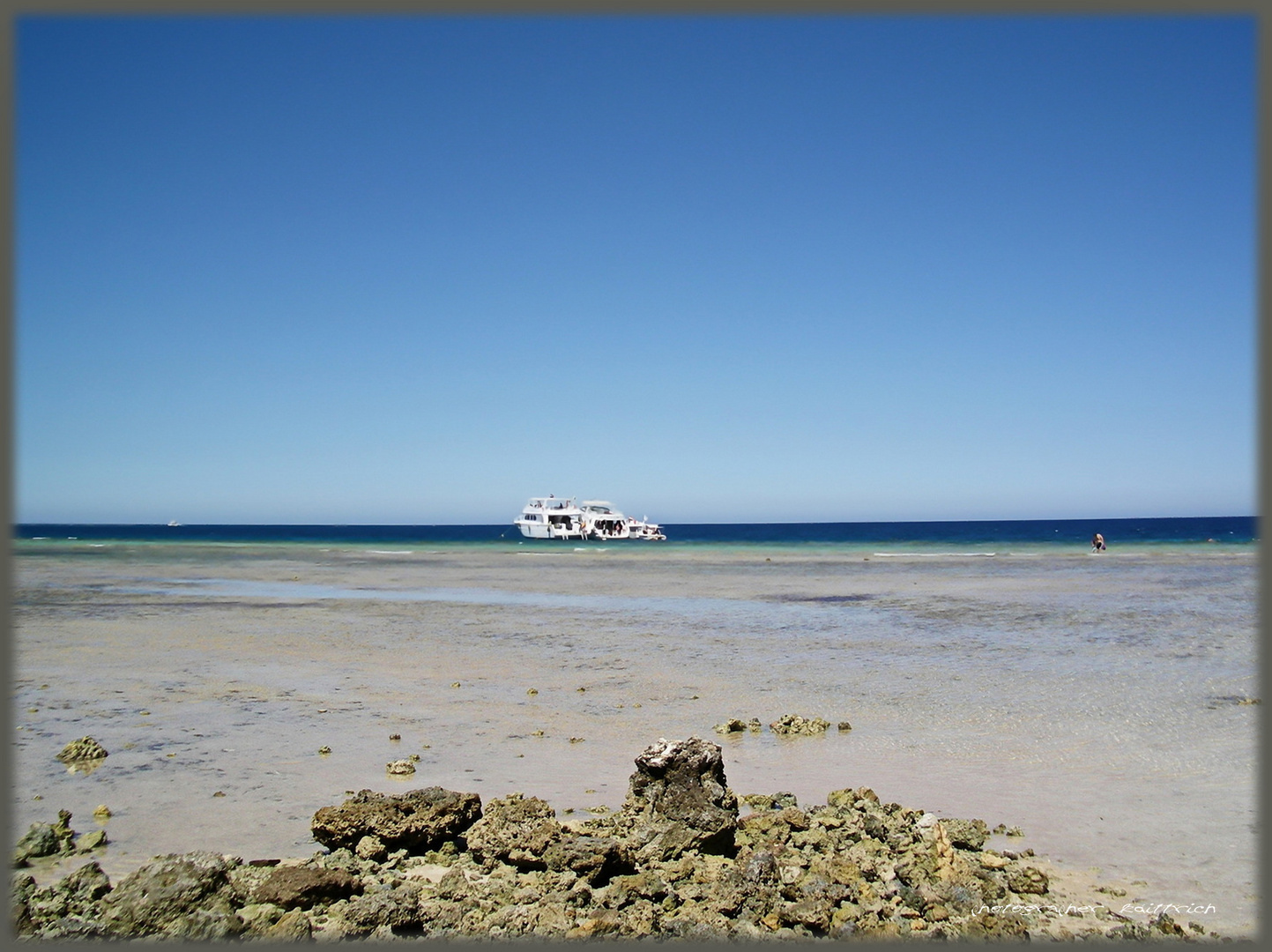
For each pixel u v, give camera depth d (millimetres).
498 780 9914
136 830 8344
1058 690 14891
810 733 12133
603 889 7105
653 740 11773
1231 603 27906
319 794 9422
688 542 99125
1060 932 6371
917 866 7344
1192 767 10461
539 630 22750
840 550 71125
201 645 19969
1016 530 166000
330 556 64812
